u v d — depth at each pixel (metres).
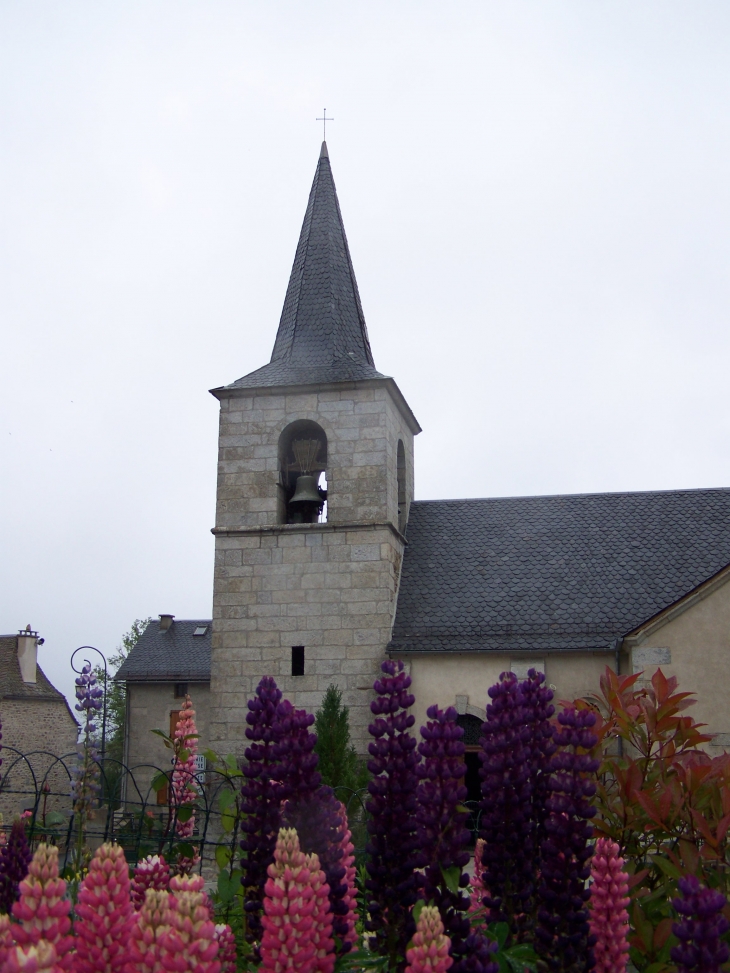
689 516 24.52
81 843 7.82
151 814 8.67
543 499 25.97
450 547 24.61
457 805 4.47
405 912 4.43
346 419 22.84
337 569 22.05
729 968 4.93
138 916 3.52
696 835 6.19
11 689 35.75
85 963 3.39
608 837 6.05
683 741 7.12
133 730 38.34
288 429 23.59
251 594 22.23
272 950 3.83
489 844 4.75
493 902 4.72
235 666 21.91
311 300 25.34
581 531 24.56
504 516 25.53
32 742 35.78
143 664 39.69
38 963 2.80
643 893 5.56
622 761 6.82
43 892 3.25
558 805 4.52
